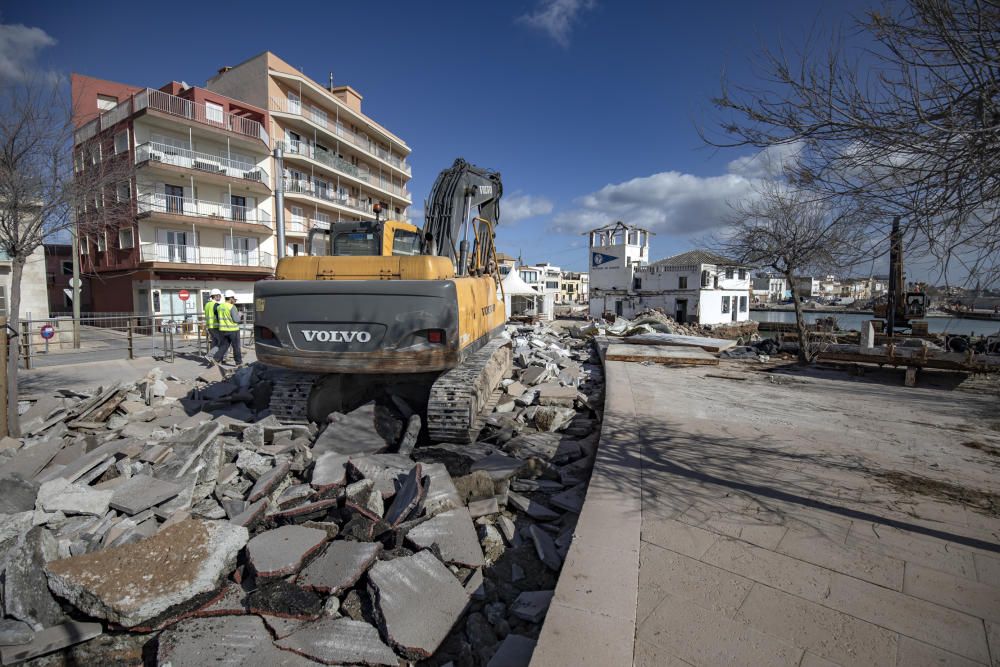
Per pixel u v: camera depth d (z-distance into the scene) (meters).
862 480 4.28
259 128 29.78
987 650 2.27
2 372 5.39
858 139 3.04
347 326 5.54
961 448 5.21
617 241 56.66
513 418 6.85
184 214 26.27
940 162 2.87
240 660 2.51
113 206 9.13
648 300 50.44
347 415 5.96
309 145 35.19
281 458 5.04
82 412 6.39
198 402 7.53
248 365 9.12
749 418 6.35
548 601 2.93
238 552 3.37
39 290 19.64
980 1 2.52
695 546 3.15
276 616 2.80
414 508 3.77
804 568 2.92
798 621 2.45
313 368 5.66
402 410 6.47
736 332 45.44
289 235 32.84
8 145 6.76
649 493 3.95
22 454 4.71
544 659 2.16
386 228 6.75
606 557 2.99
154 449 4.70
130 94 27.39
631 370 10.36
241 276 29.56
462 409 5.57
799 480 4.27
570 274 97.94
